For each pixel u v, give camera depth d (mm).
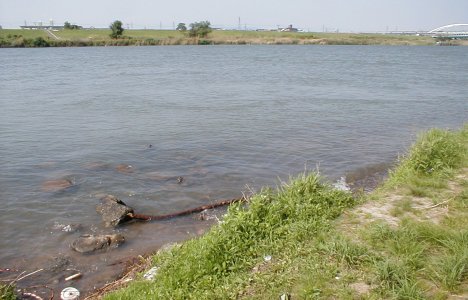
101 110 20734
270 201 7586
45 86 29594
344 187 10641
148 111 20578
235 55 67562
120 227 8695
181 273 5805
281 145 14742
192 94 26469
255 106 22266
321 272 5379
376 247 5891
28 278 6914
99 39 94875
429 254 5652
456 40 139125
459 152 10391
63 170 11984
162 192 10500
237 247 6105
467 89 30266
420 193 7918
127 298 5652
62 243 8055
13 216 9109
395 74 41031
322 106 22594
